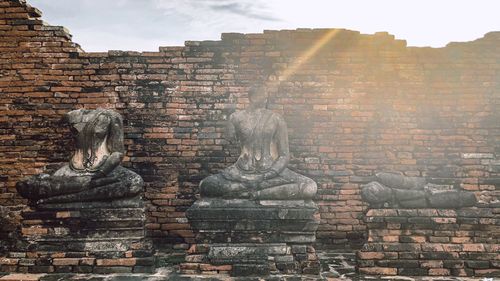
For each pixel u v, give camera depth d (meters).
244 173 5.59
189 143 6.68
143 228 5.45
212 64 6.75
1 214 6.44
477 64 6.56
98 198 5.44
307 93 6.69
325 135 6.65
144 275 5.12
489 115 6.49
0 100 6.64
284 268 5.15
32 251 5.30
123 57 6.75
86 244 5.31
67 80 6.70
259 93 6.00
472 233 5.27
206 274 5.12
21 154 6.58
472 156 6.46
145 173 6.64
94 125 5.76
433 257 5.18
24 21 6.71
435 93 6.59
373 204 5.46
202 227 5.26
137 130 6.69
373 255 5.21
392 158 6.56
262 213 5.24
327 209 6.54
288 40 6.75
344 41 6.73
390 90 6.64
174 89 6.73
